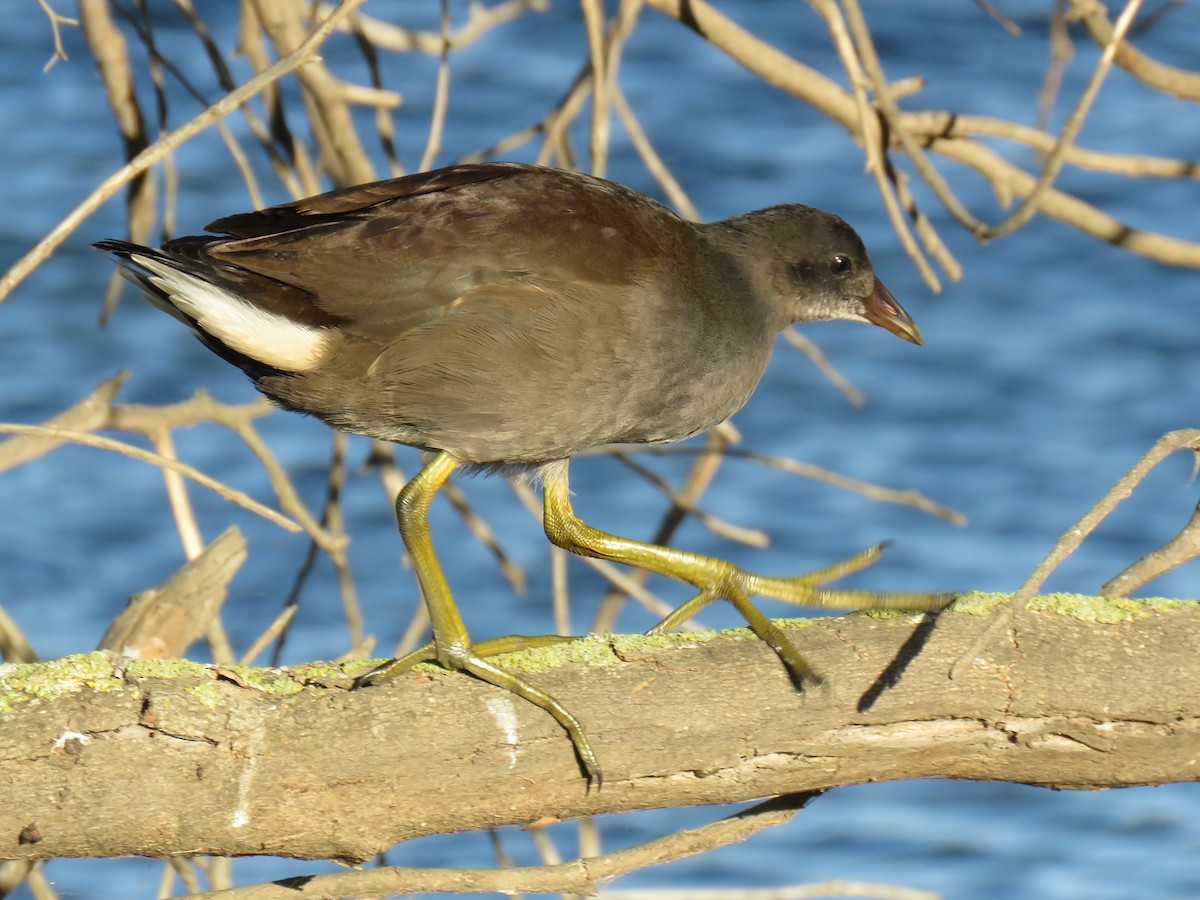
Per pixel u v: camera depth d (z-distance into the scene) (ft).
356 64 95.35
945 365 76.23
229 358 26.18
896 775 22.03
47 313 76.07
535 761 21.08
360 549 63.62
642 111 94.84
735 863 52.75
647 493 66.74
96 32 31.96
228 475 66.49
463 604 61.11
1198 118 93.15
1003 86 95.76
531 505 31.99
